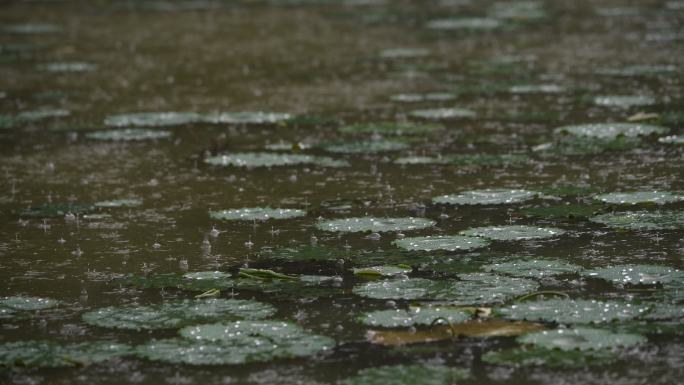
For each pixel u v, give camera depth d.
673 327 5.21
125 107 11.98
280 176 8.73
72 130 10.81
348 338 5.23
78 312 5.70
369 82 13.31
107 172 9.03
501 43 16.55
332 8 22.81
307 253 6.64
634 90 12.06
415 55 15.50
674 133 9.75
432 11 21.66
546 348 5.00
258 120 11.09
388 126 10.61
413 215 7.44
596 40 16.47
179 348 5.14
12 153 9.84
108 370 4.93
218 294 5.91
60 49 16.92
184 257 6.63
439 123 10.71
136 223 7.45
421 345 5.11
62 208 7.92
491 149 9.47
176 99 12.43
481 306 5.61
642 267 6.12
